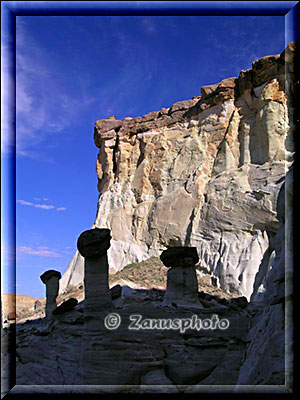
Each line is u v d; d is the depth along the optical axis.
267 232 33.22
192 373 15.94
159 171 44.41
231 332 17.67
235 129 40.03
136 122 49.78
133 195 45.47
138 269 36.28
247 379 13.52
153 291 27.58
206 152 41.72
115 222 44.16
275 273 14.55
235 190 36.16
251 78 40.03
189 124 45.00
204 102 44.00
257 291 29.86
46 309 23.91
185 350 16.69
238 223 34.81
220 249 34.72
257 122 38.00
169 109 48.41
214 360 16.34
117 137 50.91
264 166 36.12
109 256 42.19
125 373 14.76
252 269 31.44
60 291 40.75
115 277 34.44
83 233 17.44
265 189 34.09
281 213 15.34
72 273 43.22
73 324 21.25
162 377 15.09
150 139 47.25
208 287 32.19
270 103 37.06
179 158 43.44
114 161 50.56
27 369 18.70
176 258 22.09
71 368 17.75
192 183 40.38
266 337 13.92
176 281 21.78
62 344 19.73
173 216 40.06
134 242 41.97
